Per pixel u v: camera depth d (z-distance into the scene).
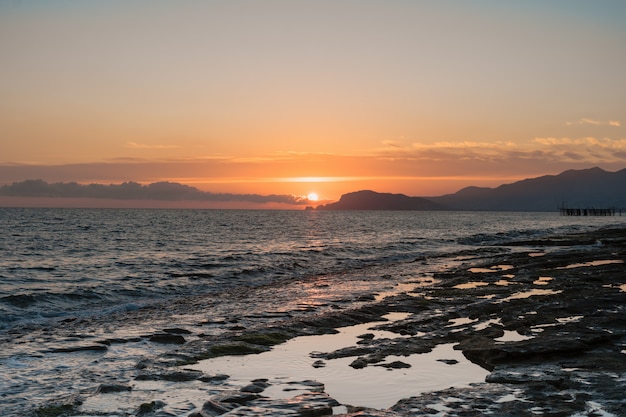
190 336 16.11
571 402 8.84
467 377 11.05
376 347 13.67
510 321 16.22
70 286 29.41
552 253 42.50
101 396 9.98
